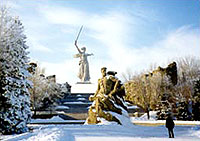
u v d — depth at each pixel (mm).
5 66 20281
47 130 17641
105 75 34812
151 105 51219
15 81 20453
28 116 21641
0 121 19219
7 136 17547
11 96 19797
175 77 56344
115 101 32000
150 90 51531
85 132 19031
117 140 14398
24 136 13297
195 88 41344
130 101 55406
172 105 45312
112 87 33312
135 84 53969
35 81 45562
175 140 14758
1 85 19781
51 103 48688
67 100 55844
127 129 23828
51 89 49781
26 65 22438
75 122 40406
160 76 52719
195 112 39969
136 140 14602
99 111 30203
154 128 26141
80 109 50500
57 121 41031
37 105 45938
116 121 28906
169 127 17062
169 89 51281
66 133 16172
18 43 21781
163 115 44719
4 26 20656
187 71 54688
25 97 21266
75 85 66438
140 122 36656
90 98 34281
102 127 23328
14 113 19891
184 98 43156
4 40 20422
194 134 19219
